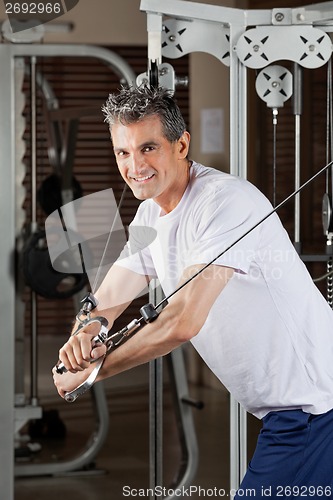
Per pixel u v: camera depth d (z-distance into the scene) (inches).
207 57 235.5
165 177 80.7
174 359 153.0
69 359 79.6
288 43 104.5
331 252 105.0
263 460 86.4
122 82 155.9
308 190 216.4
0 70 134.6
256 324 84.7
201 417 210.7
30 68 157.5
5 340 135.0
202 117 238.5
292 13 104.4
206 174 83.7
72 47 149.8
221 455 177.6
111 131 80.9
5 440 135.0
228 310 84.4
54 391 239.3
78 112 176.4
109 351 81.0
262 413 88.4
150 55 102.9
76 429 200.5
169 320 77.8
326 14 102.7
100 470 168.7
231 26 105.0
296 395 85.5
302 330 85.4
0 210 135.2
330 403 85.9
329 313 88.7
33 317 162.9
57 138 183.9
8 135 135.1
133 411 221.5
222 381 89.4
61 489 158.1
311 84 215.0
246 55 104.6
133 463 173.6
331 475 85.1
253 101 224.7
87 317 88.0
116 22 259.0
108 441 190.7
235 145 107.0
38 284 147.1
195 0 227.6
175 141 80.9
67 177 181.6
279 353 85.2
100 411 171.0
